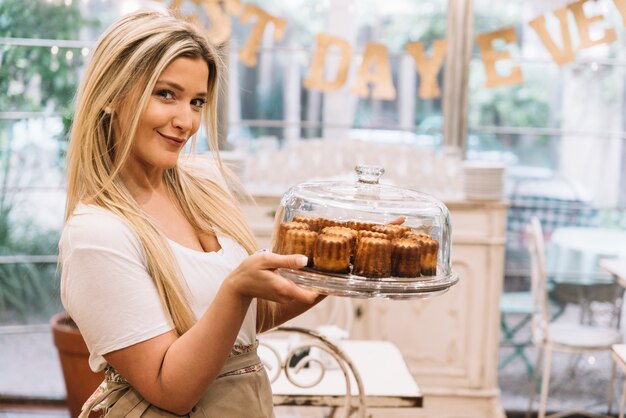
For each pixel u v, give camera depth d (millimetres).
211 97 1489
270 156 3885
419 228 1433
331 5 4086
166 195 1531
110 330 1315
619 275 3285
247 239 1586
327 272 1312
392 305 3689
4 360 4008
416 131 4184
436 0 4082
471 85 4160
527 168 4234
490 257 3648
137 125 1361
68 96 3943
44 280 3994
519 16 4109
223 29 3547
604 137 4195
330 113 4168
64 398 3846
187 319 1380
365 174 1573
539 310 3783
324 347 1977
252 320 1516
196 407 1399
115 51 1343
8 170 3932
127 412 1386
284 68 4133
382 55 3555
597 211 4250
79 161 1389
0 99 3904
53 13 3908
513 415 3836
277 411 3062
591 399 3984
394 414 3691
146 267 1379
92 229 1324
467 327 3699
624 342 3570
